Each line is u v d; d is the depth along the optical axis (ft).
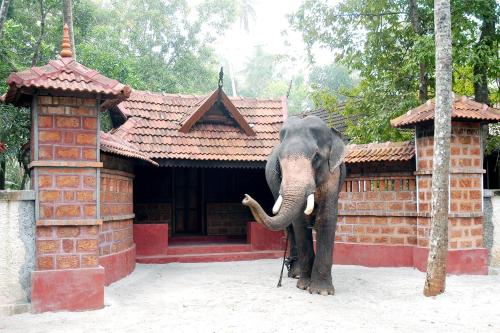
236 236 53.11
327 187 29.27
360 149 39.88
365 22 51.11
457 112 33.86
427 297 27.71
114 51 88.58
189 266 41.32
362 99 53.11
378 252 38.32
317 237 29.73
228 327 22.35
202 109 45.93
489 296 27.71
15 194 24.81
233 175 53.72
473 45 43.21
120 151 32.12
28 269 25.17
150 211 51.21
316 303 26.78
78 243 25.68
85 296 25.39
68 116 25.81
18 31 58.49
